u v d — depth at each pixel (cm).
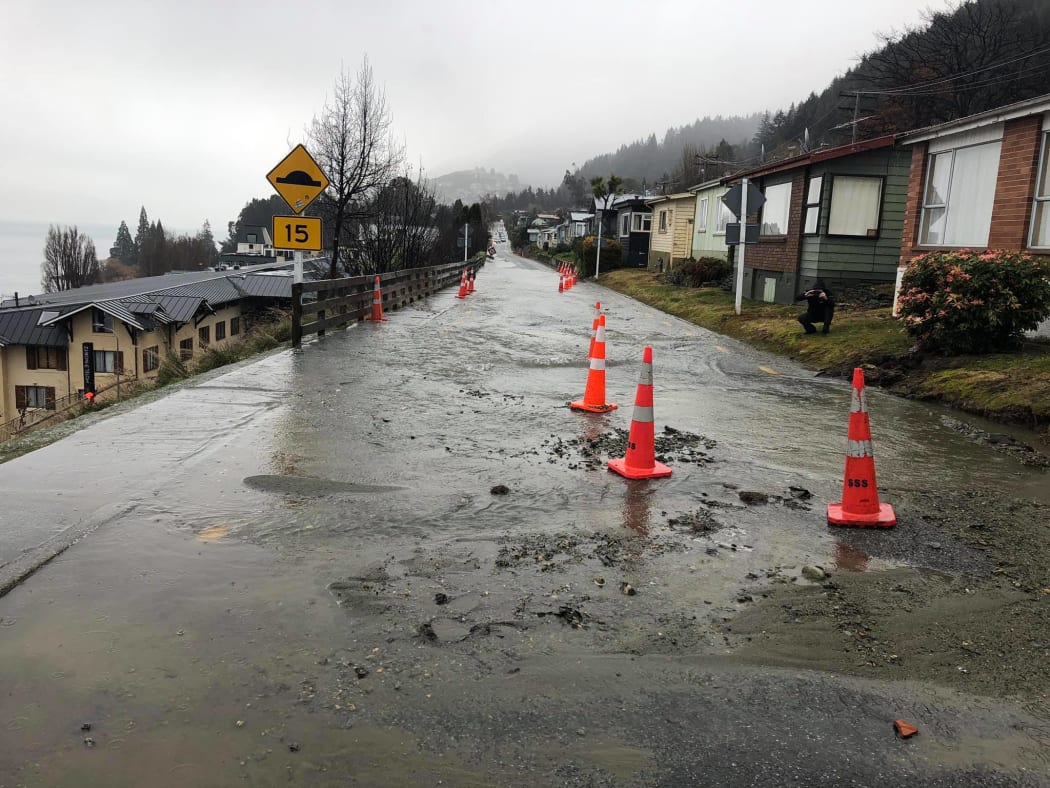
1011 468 647
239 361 1170
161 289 4316
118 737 276
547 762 270
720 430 774
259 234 15800
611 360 1233
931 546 473
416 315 1898
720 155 10200
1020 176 1220
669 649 345
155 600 376
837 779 264
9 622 351
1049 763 273
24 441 663
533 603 386
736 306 1825
